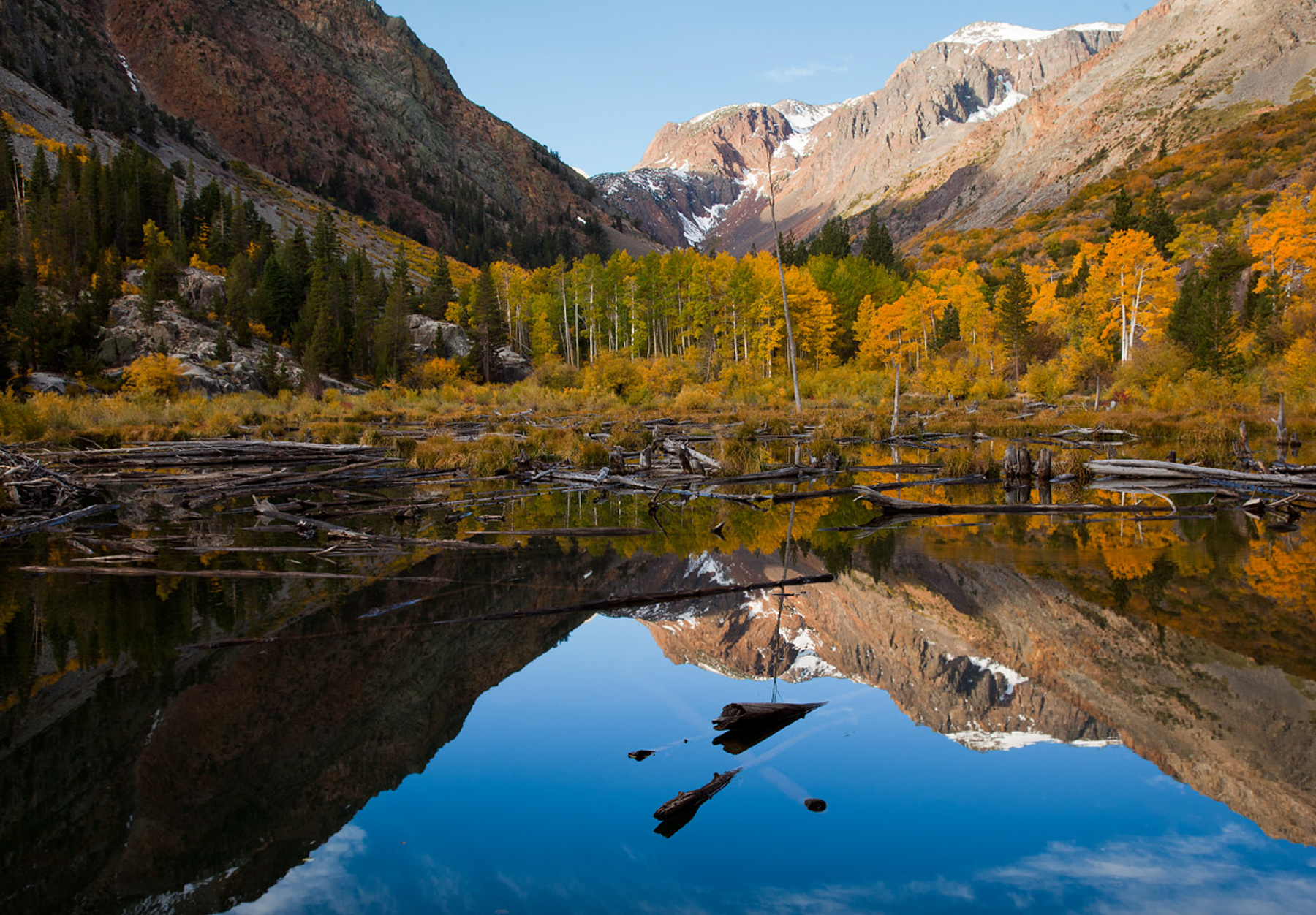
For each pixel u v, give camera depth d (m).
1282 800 3.34
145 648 5.74
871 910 2.56
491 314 76.31
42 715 4.56
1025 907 2.58
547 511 12.62
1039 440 24.88
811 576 7.84
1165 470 14.73
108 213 79.50
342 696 4.84
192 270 73.94
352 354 69.69
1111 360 45.69
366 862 2.96
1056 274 93.19
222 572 8.02
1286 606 6.45
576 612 6.76
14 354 48.03
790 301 66.62
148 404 36.16
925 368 57.25
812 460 18.94
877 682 5.00
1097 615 6.34
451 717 4.48
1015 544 9.32
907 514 11.82
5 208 82.19
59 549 9.64
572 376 59.91
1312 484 13.06
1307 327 37.91
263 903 2.65
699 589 7.40
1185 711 4.39
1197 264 76.12
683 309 73.81
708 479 15.82
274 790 3.65
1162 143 174.88
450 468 18.02
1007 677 5.02
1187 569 7.87
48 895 2.81
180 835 3.19
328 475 16.38
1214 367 38.34
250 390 53.97
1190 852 2.96
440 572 8.26
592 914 2.54
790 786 3.63
